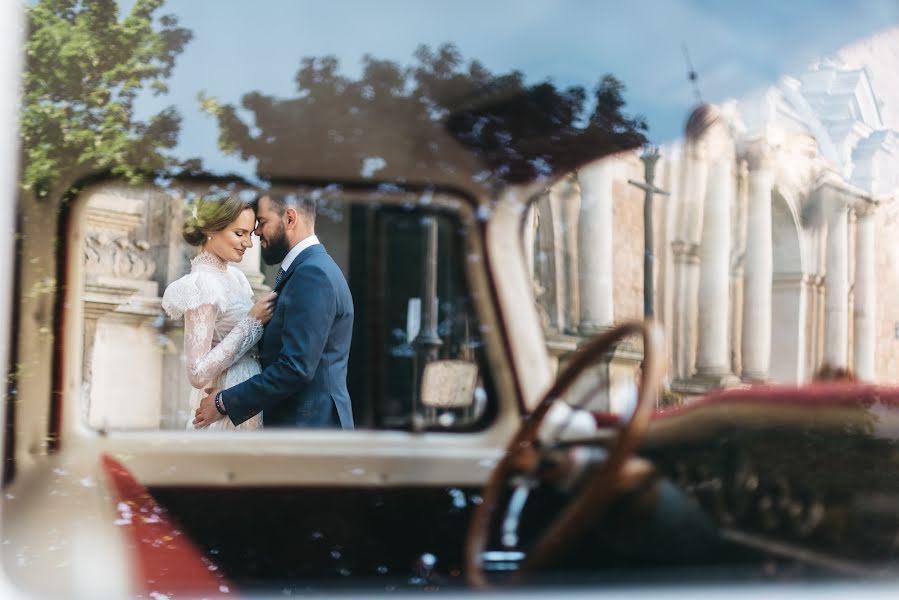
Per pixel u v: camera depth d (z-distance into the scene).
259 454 1.60
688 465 1.42
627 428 1.19
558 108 2.90
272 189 2.23
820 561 1.29
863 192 4.73
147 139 2.08
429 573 1.50
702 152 4.04
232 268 2.32
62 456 1.51
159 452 1.57
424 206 2.07
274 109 2.37
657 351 1.22
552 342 1.95
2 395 1.43
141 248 2.33
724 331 5.51
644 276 2.91
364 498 1.61
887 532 1.33
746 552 1.27
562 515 1.29
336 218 2.15
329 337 2.14
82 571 1.33
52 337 1.52
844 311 5.13
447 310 1.94
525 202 2.13
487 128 2.70
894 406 1.67
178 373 2.35
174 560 1.42
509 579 1.24
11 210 1.35
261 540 1.52
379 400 1.84
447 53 2.74
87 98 1.89
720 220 5.12
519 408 1.81
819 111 4.07
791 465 1.44
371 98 2.56
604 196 2.50
